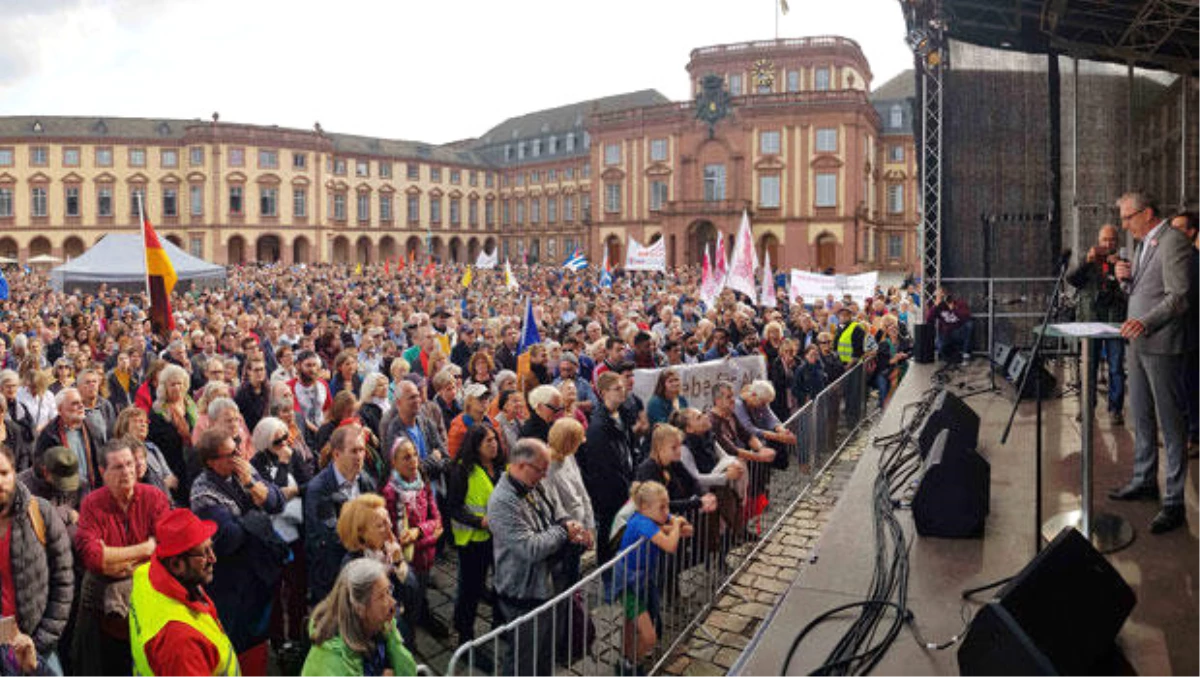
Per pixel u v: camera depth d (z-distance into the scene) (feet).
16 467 23.91
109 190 225.35
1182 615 13.80
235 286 114.21
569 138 259.80
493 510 17.89
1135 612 13.98
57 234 225.35
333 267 192.95
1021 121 46.68
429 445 24.76
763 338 45.01
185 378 24.97
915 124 47.24
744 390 28.48
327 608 12.19
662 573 18.89
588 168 252.21
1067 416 29.66
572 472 20.33
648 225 208.44
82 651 15.85
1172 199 50.57
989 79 46.75
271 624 20.62
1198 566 15.56
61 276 97.19
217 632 12.75
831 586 16.70
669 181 204.95
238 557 17.56
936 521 18.79
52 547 14.88
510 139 279.90
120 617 15.90
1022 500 20.56
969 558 17.53
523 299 76.18
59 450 18.07
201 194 224.94
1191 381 22.56
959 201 47.06
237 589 17.51
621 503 23.35
